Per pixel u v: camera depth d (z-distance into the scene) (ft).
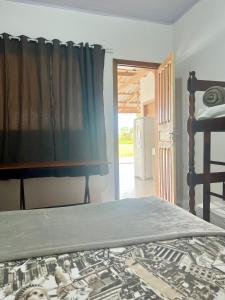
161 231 3.35
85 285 2.20
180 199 11.82
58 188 10.62
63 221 3.85
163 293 2.07
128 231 3.39
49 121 9.86
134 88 24.43
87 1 9.88
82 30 10.69
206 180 6.99
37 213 4.24
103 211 4.33
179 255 2.72
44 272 2.43
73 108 10.22
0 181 9.91
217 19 9.04
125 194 14.61
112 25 11.10
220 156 8.95
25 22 9.98
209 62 9.55
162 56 11.91
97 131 10.50
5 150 9.41
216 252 2.78
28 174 9.64
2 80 9.47
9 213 4.24
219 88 6.07
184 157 11.42
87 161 9.86
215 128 5.78
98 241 3.06
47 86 9.80
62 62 10.12
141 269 2.45
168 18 11.38
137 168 20.36
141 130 19.53
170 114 10.52
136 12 10.78
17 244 3.02
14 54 9.55
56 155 10.00
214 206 7.45
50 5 10.15
